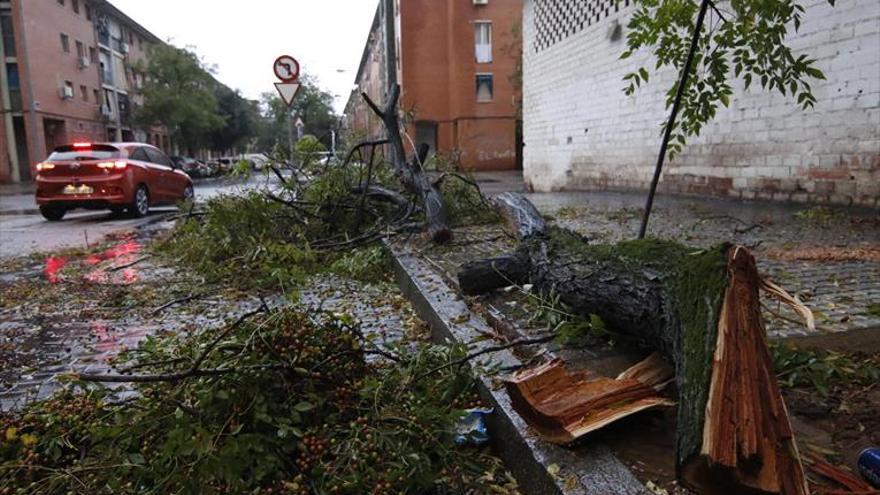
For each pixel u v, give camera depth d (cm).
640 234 394
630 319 273
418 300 461
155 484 214
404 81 3391
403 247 636
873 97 734
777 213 786
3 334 445
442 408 256
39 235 1041
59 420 254
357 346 285
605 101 1375
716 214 807
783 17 355
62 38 3572
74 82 3703
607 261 293
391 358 298
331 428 244
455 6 3234
